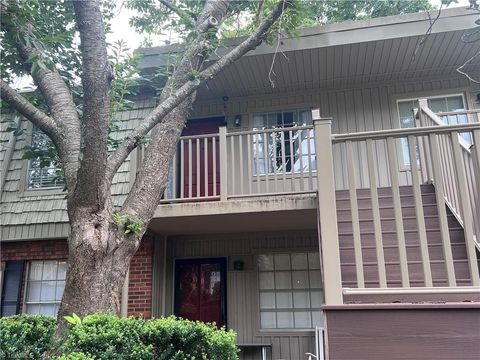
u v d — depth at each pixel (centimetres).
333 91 722
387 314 298
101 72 341
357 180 666
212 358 317
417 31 591
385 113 697
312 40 616
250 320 663
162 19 663
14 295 686
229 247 695
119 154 374
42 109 473
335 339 301
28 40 387
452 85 689
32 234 685
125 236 359
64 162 368
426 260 334
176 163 675
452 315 291
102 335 286
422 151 561
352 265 405
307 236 675
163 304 675
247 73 680
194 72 412
